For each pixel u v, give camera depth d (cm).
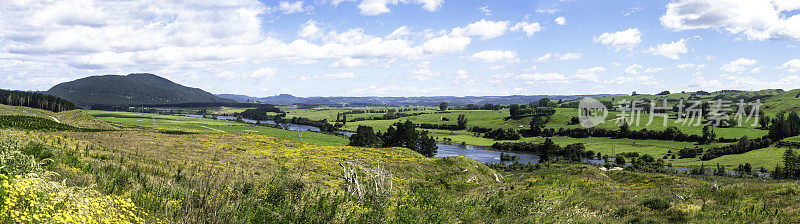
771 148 14112
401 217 967
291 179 1115
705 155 14275
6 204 495
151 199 814
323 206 891
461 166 4441
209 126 19538
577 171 4225
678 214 1334
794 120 15288
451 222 1100
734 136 16075
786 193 1518
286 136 15012
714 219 1225
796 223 1098
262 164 2955
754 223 1138
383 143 12775
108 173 1242
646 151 15912
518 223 1241
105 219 576
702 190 1869
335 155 4844
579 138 19562
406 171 3859
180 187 969
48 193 586
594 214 1479
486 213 1358
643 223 1277
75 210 570
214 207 709
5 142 1048
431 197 1288
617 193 2141
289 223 808
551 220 1317
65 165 1284
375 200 1010
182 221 682
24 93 18075
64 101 19300
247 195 859
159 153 3353
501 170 10794
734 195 1634
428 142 12606
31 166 825
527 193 2267
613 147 16138
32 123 5731
